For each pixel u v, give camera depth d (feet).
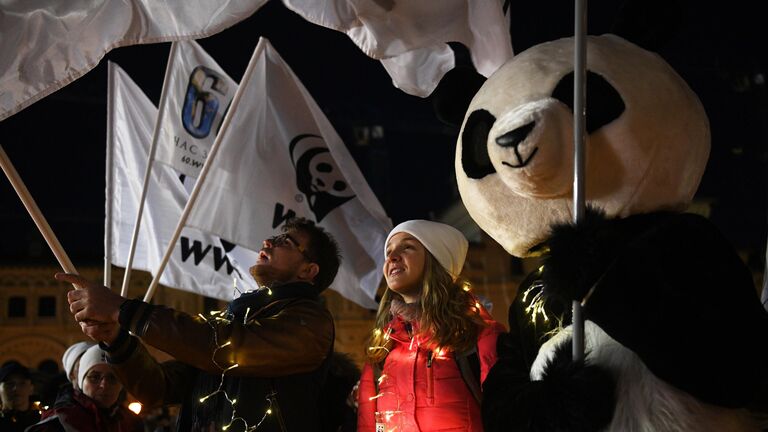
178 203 19.38
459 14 12.80
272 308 11.55
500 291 109.19
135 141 19.22
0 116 11.09
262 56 19.19
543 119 8.74
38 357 100.99
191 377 12.46
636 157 9.06
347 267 19.44
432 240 12.02
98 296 10.75
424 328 11.48
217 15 11.30
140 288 102.47
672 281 8.14
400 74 13.89
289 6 12.32
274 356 10.91
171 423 32.83
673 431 7.95
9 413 18.53
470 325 11.50
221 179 18.88
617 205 9.14
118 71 19.26
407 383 11.39
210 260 20.18
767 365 8.18
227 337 10.68
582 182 8.32
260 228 18.89
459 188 10.23
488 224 9.82
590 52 9.48
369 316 107.34
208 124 18.99
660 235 8.41
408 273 11.98
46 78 11.19
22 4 11.12
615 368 8.35
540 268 8.66
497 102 9.66
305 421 11.27
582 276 8.18
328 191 19.42
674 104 9.28
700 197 96.89
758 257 88.43
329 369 12.40
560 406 8.09
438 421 11.10
